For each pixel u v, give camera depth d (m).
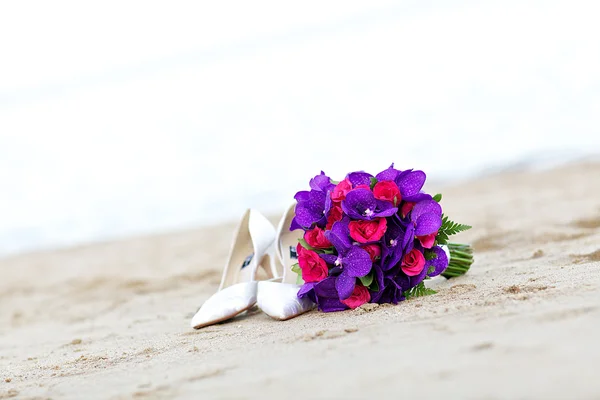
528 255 4.11
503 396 1.50
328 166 12.00
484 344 1.89
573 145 10.66
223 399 1.83
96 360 2.93
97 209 12.48
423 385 1.64
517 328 2.02
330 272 2.90
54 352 3.54
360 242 2.80
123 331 3.89
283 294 3.04
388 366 1.85
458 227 2.90
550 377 1.56
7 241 11.09
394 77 19.45
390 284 2.87
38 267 8.96
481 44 21.12
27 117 25.50
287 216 3.46
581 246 4.11
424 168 10.86
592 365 1.59
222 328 3.09
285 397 1.74
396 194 2.85
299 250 3.02
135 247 9.25
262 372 2.04
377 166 11.40
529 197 7.75
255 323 3.06
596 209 6.08
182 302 4.77
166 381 2.17
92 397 2.16
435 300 2.76
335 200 2.90
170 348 2.86
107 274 7.43
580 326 1.92
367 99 17.42
